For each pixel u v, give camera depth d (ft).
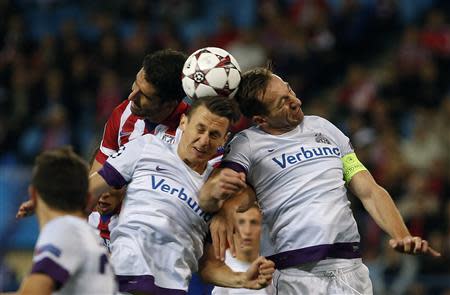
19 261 160.97
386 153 164.66
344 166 72.69
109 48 201.05
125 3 223.92
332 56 203.82
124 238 65.00
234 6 228.63
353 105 187.52
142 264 63.77
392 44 209.36
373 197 71.00
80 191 55.77
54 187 55.01
